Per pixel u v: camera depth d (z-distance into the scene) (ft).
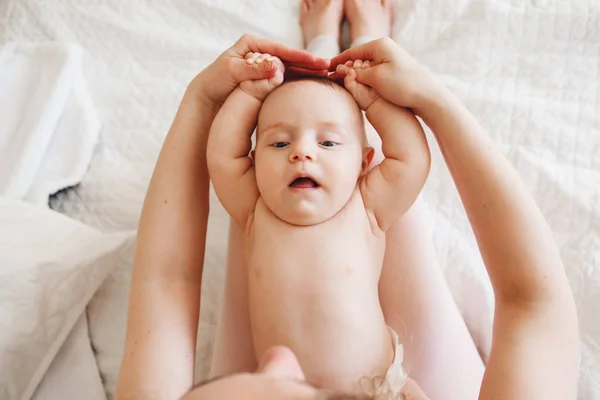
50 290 3.11
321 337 2.45
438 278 2.92
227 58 2.66
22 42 4.00
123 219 3.64
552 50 3.76
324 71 2.77
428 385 2.76
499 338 2.20
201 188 2.69
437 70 3.82
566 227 3.38
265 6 4.09
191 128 2.70
